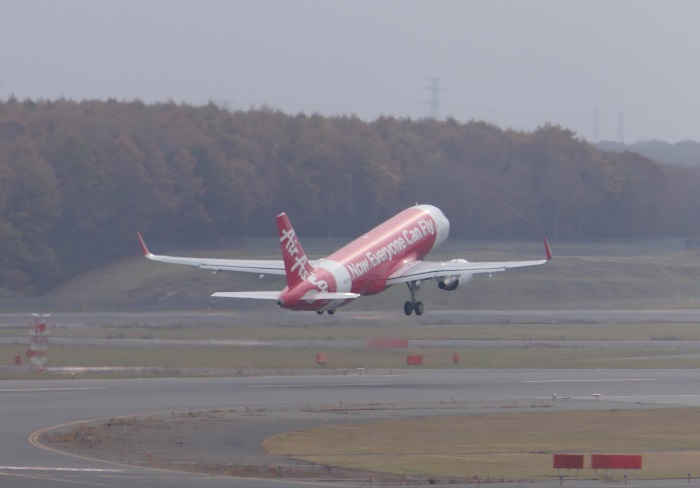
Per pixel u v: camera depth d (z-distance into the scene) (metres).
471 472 131.50
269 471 129.12
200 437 156.00
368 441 157.25
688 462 141.88
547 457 145.12
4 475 118.38
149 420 170.50
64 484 113.06
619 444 157.75
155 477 120.06
